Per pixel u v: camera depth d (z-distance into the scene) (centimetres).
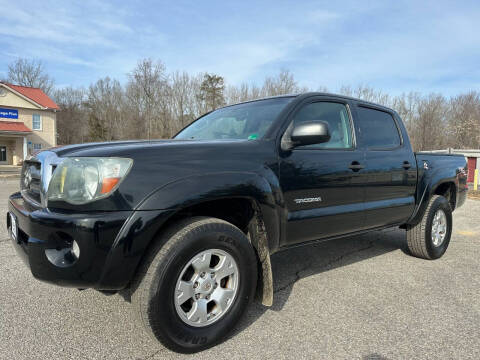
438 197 413
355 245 480
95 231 178
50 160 210
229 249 217
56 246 188
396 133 380
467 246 493
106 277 183
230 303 221
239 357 206
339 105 324
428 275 356
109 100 5750
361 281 336
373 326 246
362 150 323
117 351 211
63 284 187
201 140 244
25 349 212
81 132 5953
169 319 193
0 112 3045
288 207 257
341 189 294
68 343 219
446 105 4697
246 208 244
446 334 235
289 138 264
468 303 287
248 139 255
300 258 414
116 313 261
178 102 4694
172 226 205
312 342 223
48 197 194
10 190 1101
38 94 3447
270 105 299
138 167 194
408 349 216
